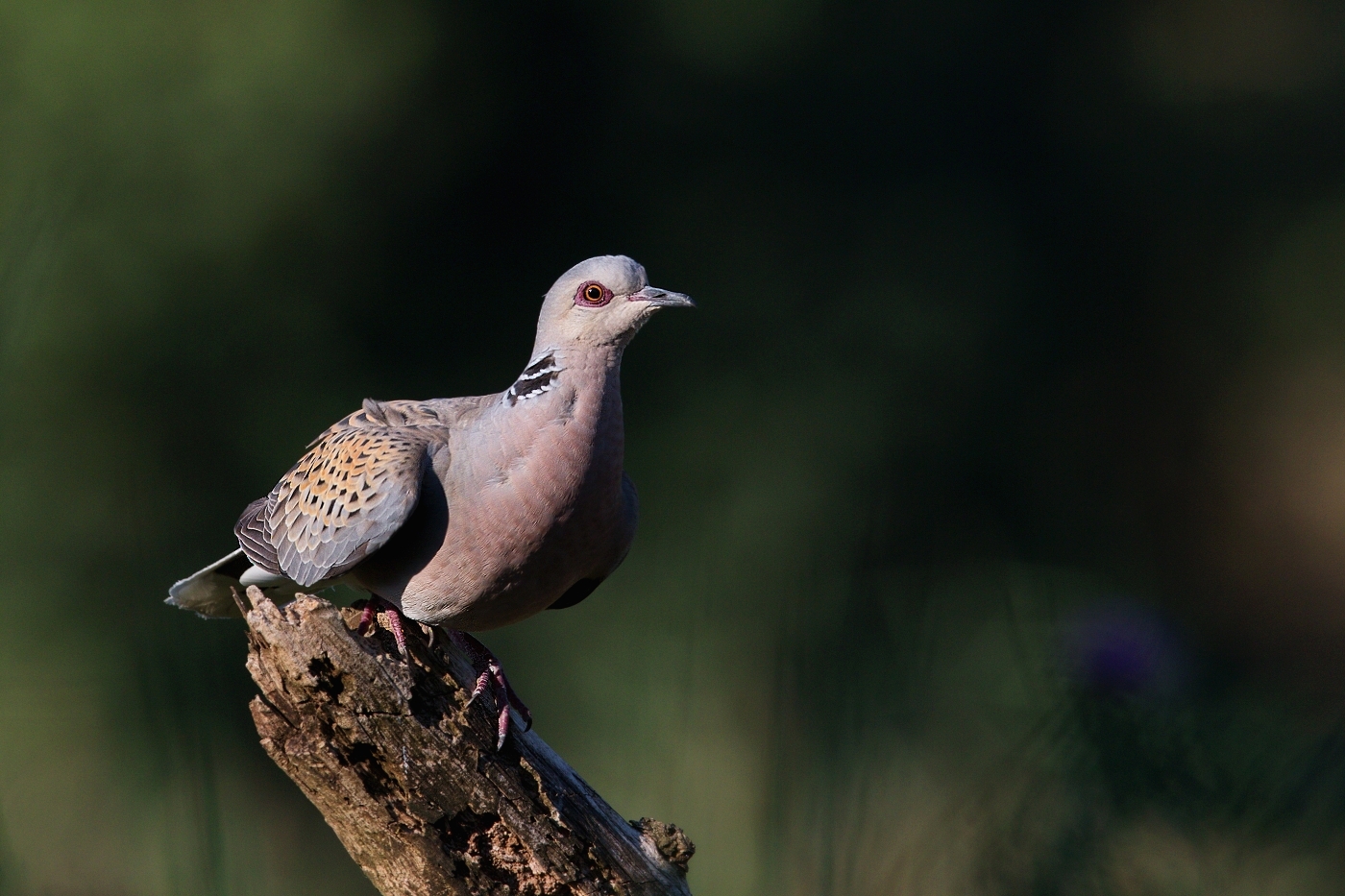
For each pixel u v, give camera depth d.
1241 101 25.73
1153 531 25.03
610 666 14.27
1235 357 27.31
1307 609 24.83
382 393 15.33
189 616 6.95
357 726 5.02
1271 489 28.83
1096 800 5.69
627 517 6.46
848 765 5.65
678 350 16.67
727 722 13.39
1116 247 23.16
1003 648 10.61
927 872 5.62
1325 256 26.73
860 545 15.37
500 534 5.91
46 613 13.95
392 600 6.18
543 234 16.42
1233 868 5.56
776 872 5.48
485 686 5.31
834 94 17.75
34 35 13.41
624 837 5.42
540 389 6.00
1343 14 27.52
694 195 17.25
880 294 17.53
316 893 14.30
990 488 18.41
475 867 5.20
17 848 12.12
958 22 18.88
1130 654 5.86
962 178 18.84
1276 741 5.72
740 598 14.77
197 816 5.69
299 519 6.40
